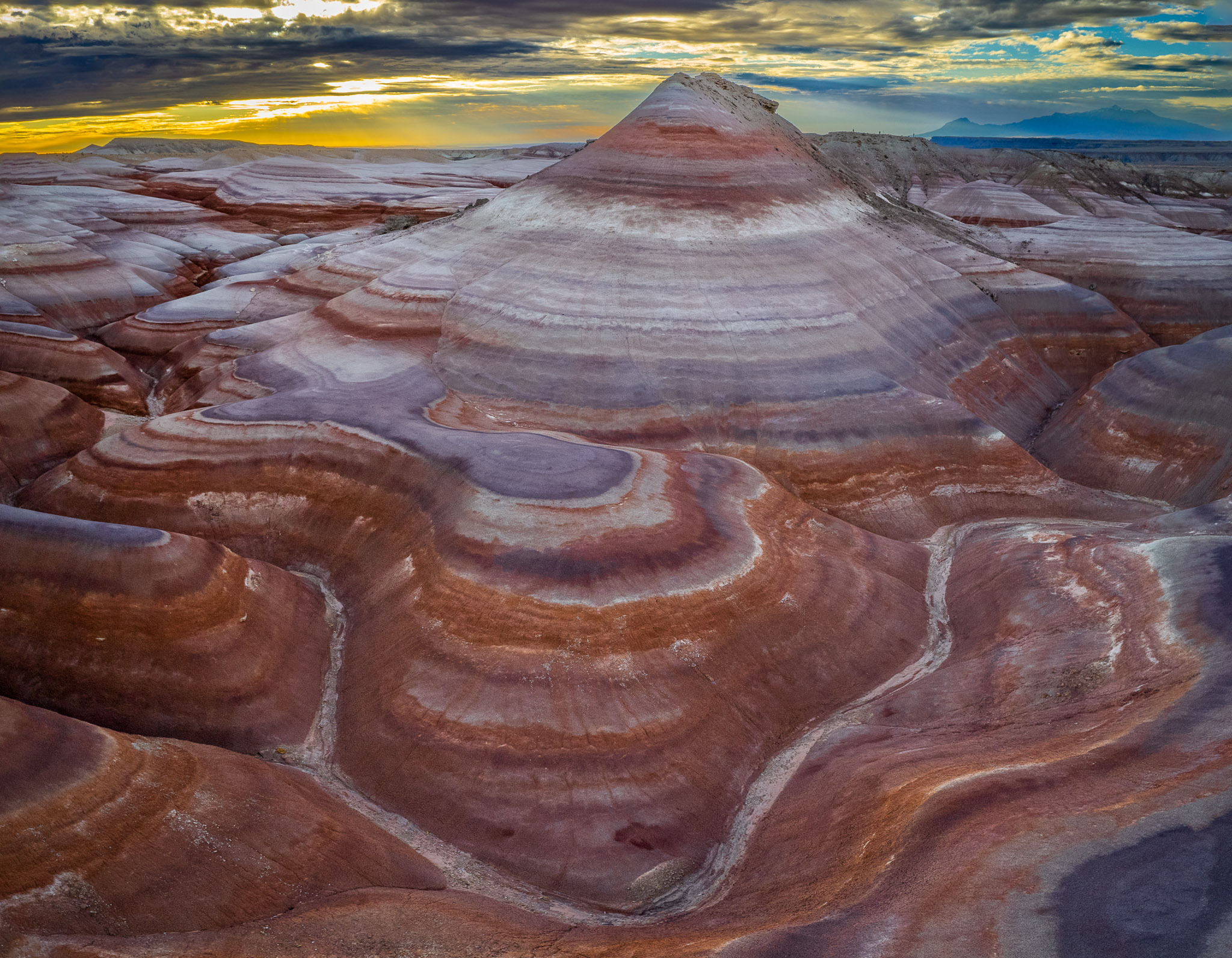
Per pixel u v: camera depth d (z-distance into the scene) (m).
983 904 12.95
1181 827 13.52
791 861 16.36
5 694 19.55
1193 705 16.55
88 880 13.77
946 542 30.12
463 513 23.20
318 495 26.78
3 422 33.12
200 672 20.08
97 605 20.20
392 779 18.66
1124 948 11.77
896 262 43.00
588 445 26.88
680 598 21.12
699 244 37.84
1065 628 21.64
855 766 18.20
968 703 20.33
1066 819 14.28
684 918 15.70
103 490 27.09
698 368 33.62
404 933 14.29
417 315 37.16
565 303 35.72
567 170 43.56
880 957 12.48
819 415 32.72
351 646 22.61
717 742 19.44
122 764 15.61
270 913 14.59
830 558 25.16
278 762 19.25
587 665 19.52
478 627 20.30
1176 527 25.80
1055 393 43.56
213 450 27.69
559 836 17.19
